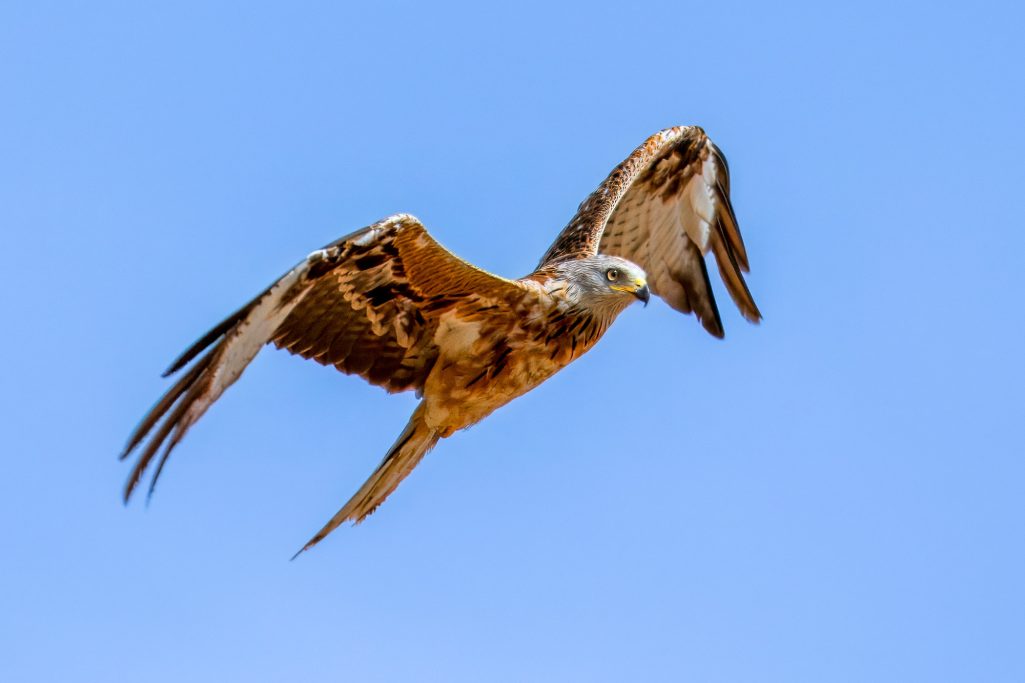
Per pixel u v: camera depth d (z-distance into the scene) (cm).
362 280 1302
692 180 1752
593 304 1409
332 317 1323
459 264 1300
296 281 1247
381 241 1265
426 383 1388
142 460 1177
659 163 1728
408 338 1366
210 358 1201
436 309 1350
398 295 1330
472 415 1409
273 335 1295
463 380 1384
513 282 1345
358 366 1361
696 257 1761
